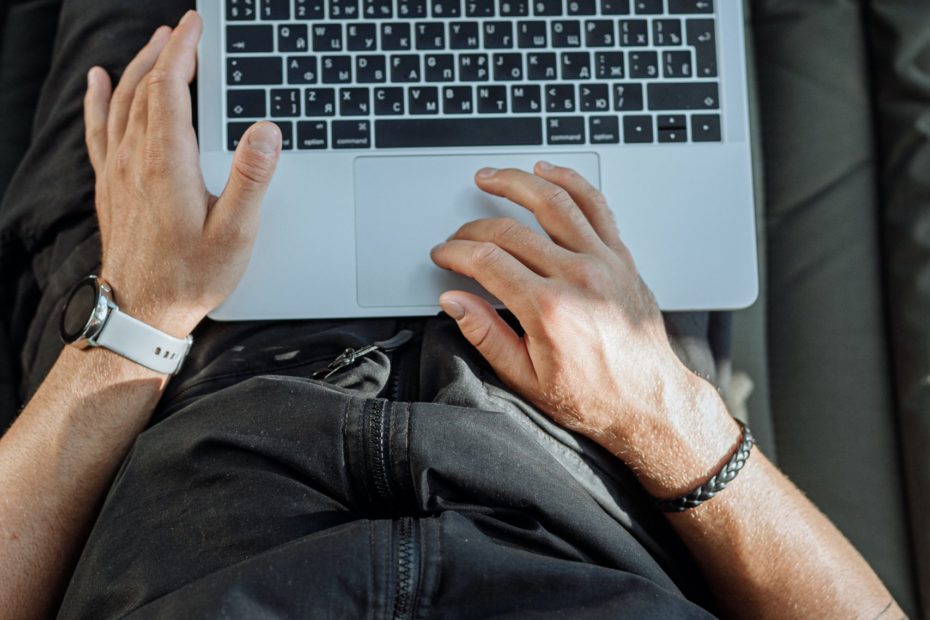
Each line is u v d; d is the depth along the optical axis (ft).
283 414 2.10
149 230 2.37
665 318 2.75
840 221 3.19
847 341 3.15
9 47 3.23
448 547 1.89
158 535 2.06
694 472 2.41
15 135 3.19
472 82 2.57
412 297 2.51
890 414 3.10
